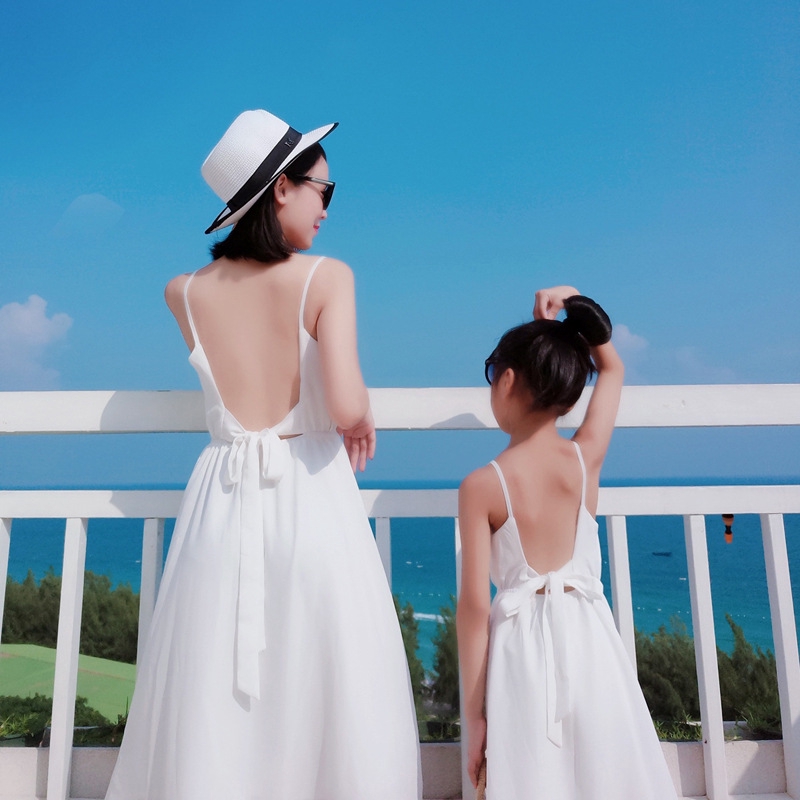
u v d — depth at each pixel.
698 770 1.53
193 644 1.09
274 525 1.15
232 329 1.26
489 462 1.22
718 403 1.55
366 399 1.17
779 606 1.52
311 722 1.08
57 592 7.66
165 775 1.07
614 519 1.53
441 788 1.54
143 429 1.56
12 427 1.57
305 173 1.30
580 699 1.10
